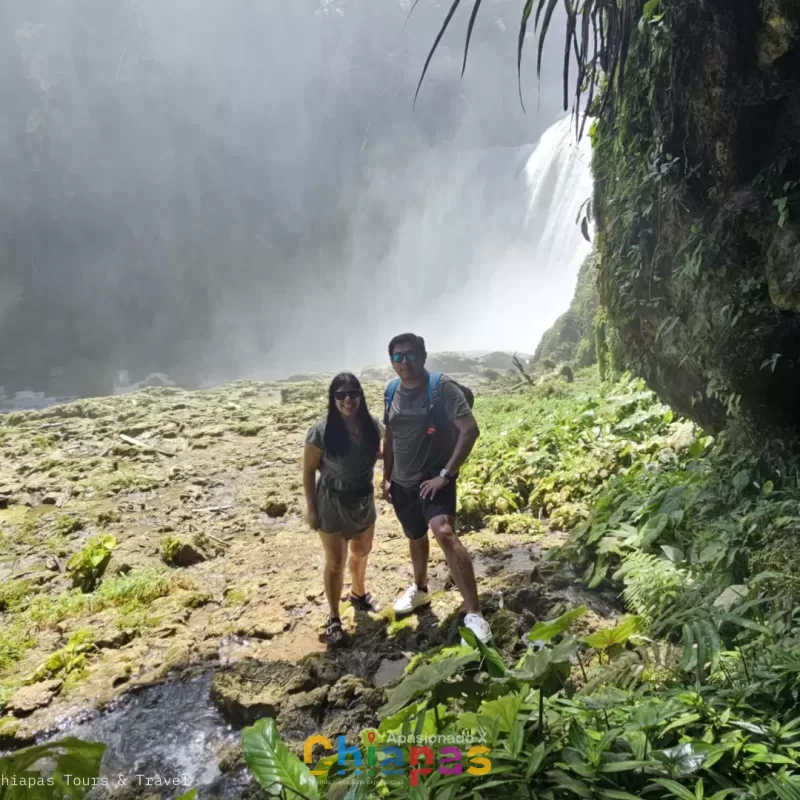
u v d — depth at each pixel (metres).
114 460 7.74
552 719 2.24
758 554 3.07
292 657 3.55
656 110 3.95
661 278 4.24
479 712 2.26
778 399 3.62
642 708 2.18
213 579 4.69
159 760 2.92
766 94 3.43
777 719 2.16
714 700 2.23
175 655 3.68
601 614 3.55
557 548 4.23
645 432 5.58
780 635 2.57
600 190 4.99
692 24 3.51
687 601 3.06
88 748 1.85
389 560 4.60
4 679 3.62
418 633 3.64
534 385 9.74
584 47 3.89
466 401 3.42
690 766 1.91
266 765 2.04
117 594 4.44
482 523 5.20
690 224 3.90
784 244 3.32
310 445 3.47
